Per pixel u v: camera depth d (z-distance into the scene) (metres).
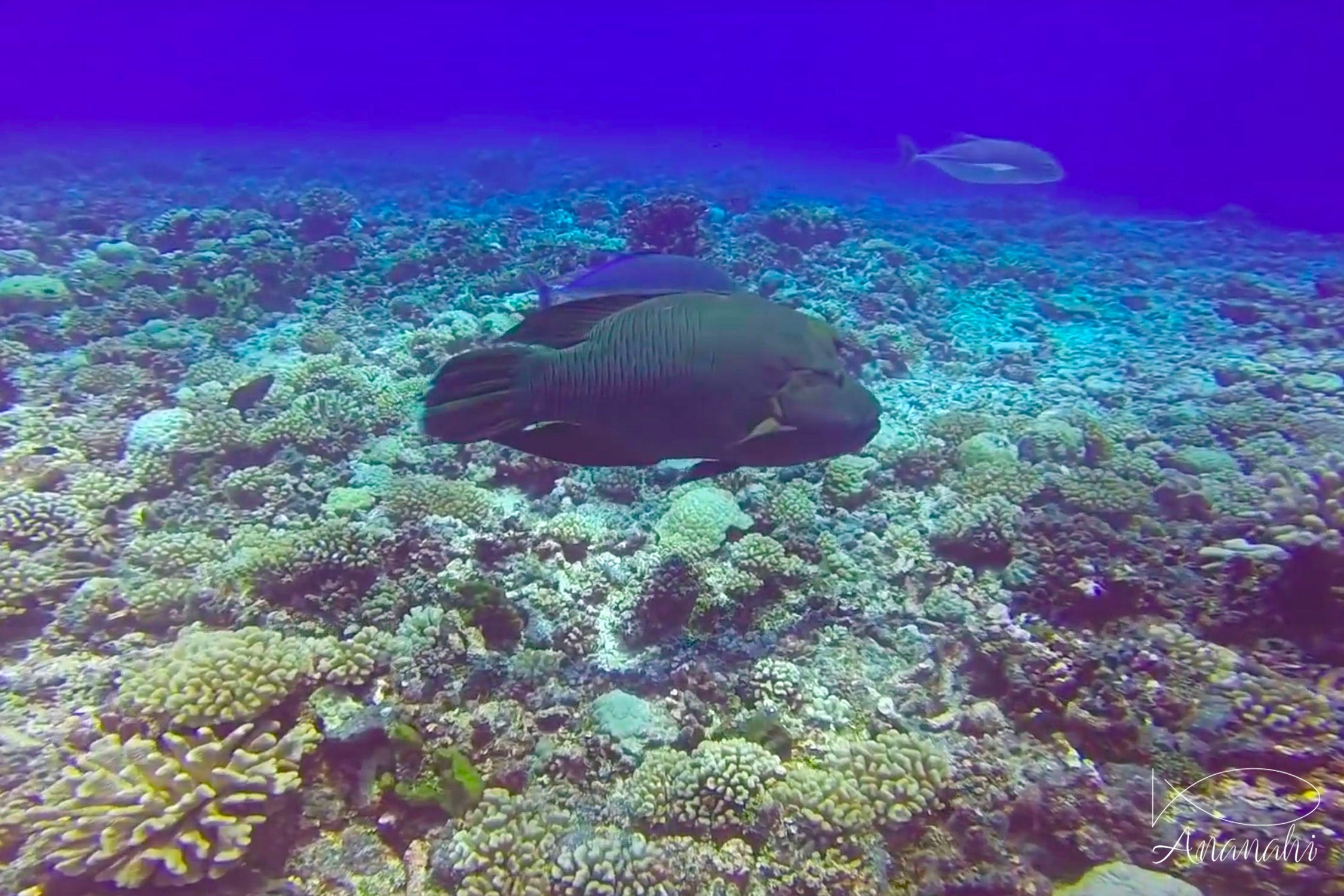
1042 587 5.23
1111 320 13.27
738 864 3.72
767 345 3.23
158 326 9.73
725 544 5.96
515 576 5.59
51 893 3.41
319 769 4.00
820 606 5.36
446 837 3.78
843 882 3.60
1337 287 14.27
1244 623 4.83
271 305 11.17
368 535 5.41
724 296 3.30
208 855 3.50
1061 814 3.70
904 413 9.03
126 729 3.98
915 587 5.60
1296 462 7.35
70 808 3.58
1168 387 10.12
